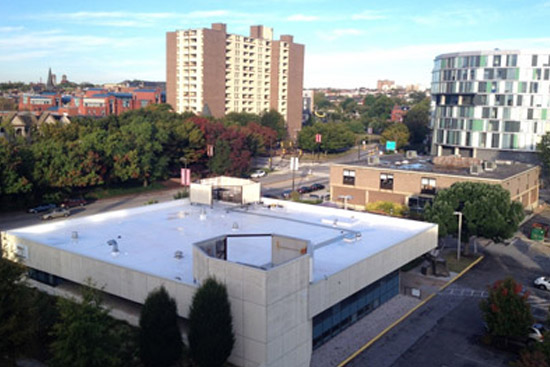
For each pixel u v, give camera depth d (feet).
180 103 556.10
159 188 315.58
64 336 84.12
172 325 92.17
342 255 124.47
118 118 367.04
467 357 108.17
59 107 642.63
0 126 301.63
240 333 92.84
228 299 92.68
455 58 380.78
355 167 255.91
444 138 395.75
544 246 198.18
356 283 113.19
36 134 318.45
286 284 92.43
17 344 92.38
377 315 129.29
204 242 103.60
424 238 146.41
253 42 583.17
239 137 366.43
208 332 87.71
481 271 166.61
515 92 358.23
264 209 179.32
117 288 110.83
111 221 158.92
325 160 476.13
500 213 172.65
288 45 606.96
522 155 361.92
